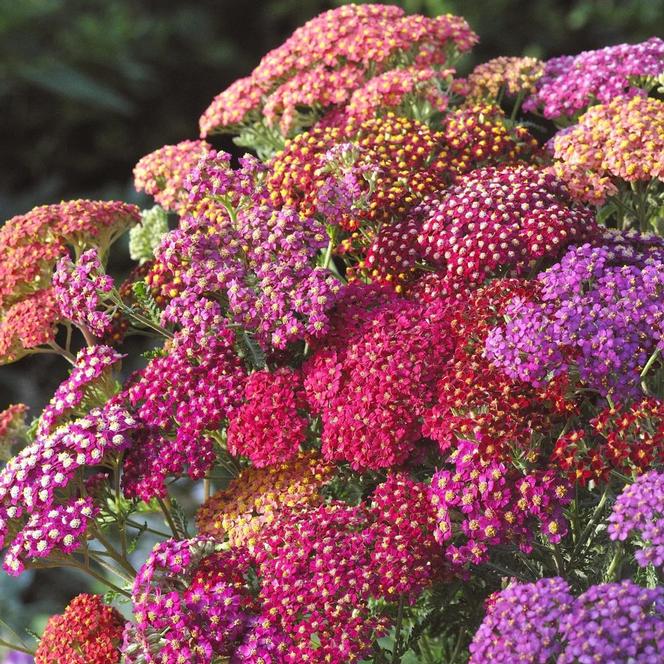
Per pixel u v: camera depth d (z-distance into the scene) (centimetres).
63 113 1245
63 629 370
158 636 340
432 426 347
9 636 712
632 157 401
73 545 354
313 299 372
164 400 379
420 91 475
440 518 335
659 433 325
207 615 336
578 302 343
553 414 344
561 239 372
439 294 385
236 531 365
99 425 370
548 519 329
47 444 370
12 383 1102
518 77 505
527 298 354
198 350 388
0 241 439
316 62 496
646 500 312
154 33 1252
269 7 1351
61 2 1199
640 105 420
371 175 407
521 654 296
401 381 358
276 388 373
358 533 349
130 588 387
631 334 342
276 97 487
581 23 1257
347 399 363
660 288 348
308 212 412
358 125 446
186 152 488
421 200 418
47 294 436
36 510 361
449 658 411
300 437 369
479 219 383
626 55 475
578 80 482
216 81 1304
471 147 443
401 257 400
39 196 1225
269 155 525
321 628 329
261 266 383
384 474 388
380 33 487
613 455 327
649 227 456
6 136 1252
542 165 466
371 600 380
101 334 418
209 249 388
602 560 359
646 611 298
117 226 450
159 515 535
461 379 348
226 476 426
